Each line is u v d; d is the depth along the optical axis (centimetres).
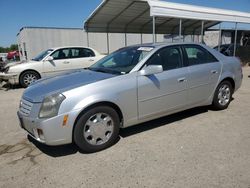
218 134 419
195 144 383
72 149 380
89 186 285
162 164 326
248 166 315
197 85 479
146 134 428
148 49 441
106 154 360
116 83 377
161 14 1026
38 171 321
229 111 545
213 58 519
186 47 478
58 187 286
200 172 304
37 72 966
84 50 1055
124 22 1534
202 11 1183
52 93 344
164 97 431
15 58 3014
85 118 351
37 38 2227
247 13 1476
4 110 626
